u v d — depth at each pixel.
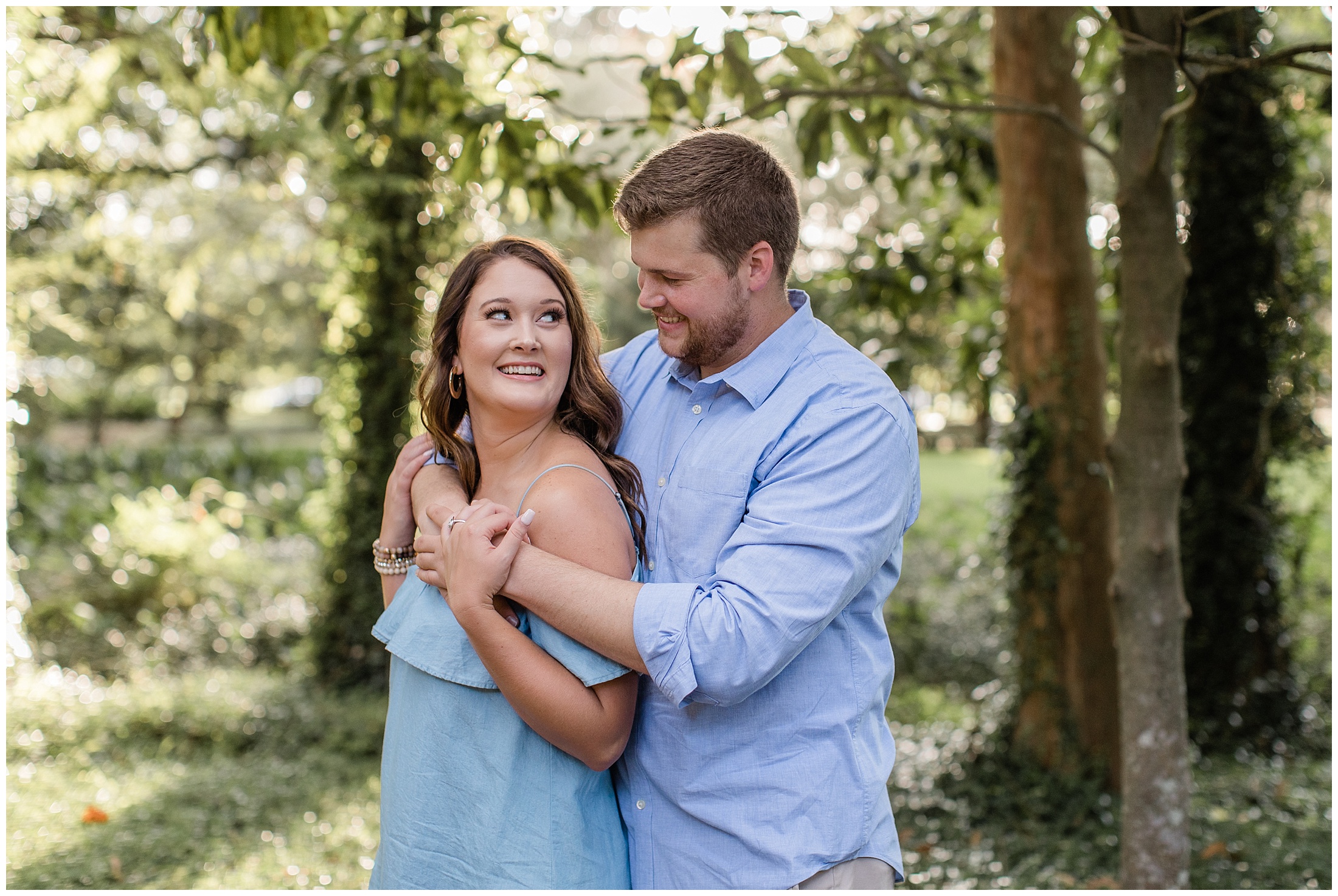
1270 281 5.20
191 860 3.40
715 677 1.32
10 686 5.18
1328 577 6.70
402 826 1.48
